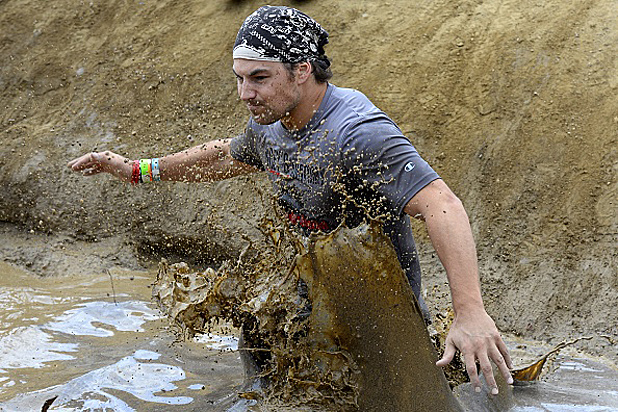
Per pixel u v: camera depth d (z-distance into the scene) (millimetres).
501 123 6055
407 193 3207
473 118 6156
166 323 5316
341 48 6832
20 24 7789
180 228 6402
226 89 6934
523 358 4816
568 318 5141
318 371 3527
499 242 5641
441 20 6789
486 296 5422
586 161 5699
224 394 4020
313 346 3518
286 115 3426
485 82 6266
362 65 6672
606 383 4406
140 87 7195
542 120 5957
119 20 7703
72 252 6504
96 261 6387
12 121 7281
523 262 5496
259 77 3352
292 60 3328
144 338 5074
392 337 3395
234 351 4664
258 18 3359
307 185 3514
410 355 3402
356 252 3336
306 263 3416
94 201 6691
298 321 3572
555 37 6355
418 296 3812
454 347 3025
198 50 7246
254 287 3746
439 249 3098
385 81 6523
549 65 6191
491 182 5871
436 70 6461
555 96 6023
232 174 4242
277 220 3801
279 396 3656
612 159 5637
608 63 6070
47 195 6789
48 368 4605
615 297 5113
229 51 7141
